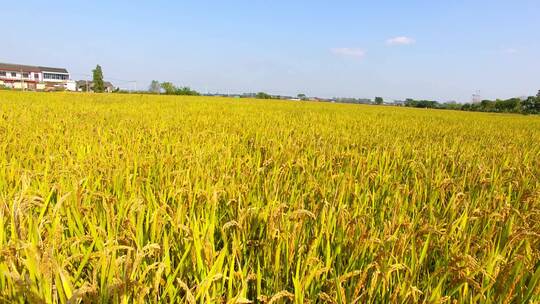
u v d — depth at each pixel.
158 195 2.79
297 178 3.86
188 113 12.98
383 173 4.40
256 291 2.02
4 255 1.56
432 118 19.83
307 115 16.28
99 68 87.62
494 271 1.95
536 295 1.80
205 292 1.56
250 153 5.48
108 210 2.21
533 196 3.18
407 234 2.15
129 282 1.47
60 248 1.98
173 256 2.12
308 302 1.74
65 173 3.23
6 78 101.88
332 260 2.17
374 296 1.86
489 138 9.73
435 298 1.74
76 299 1.31
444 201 3.33
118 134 6.27
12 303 1.52
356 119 14.80
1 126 6.38
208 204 2.61
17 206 1.87
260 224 2.50
